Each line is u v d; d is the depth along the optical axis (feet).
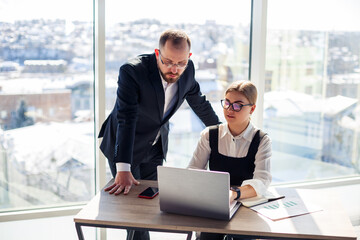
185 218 5.95
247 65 11.18
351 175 12.45
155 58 7.61
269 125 11.48
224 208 5.81
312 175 12.09
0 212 9.86
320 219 6.00
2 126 9.63
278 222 5.87
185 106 10.79
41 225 9.89
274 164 11.71
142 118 7.86
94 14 9.84
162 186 6.02
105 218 5.87
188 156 11.04
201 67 10.82
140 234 8.27
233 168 7.38
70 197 10.34
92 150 10.35
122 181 7.05
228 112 7.19
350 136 12.28
